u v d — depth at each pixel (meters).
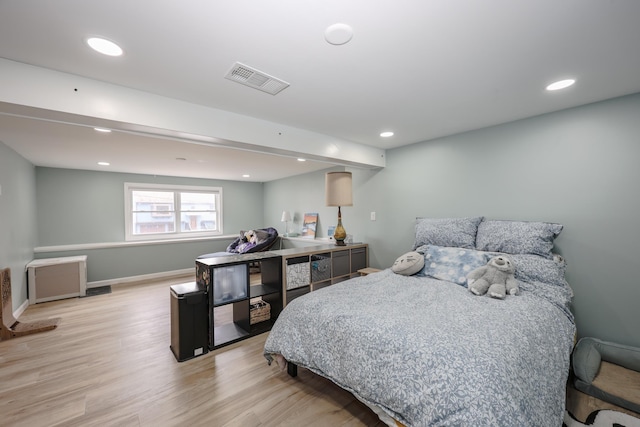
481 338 1.34
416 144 3.51
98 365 2.26
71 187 4.85
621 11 1.22
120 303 3.86
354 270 3.93
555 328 1.67
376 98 2.18
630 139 2.13
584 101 2.26
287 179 6.39
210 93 2.05
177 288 2.51
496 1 1.16
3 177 3.10
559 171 2.46
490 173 2.87
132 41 1.42
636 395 1.73
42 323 3.04
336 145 3.25
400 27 1.33
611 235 2.22
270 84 1.92
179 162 4.42
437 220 3.06
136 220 5.57
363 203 4.17
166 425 1.61
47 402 1.81
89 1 1.13
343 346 1.61
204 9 1.19
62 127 2.56
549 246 2.29
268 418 1.67
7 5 1.13
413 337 1.39
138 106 1.97
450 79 1.88
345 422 1.64
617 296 2.20
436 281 2.39
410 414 1.25
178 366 2.25
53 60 1.58
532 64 1.69
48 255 4.45
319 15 1.24
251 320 2.99
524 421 1.04
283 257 3.11
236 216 6.88
